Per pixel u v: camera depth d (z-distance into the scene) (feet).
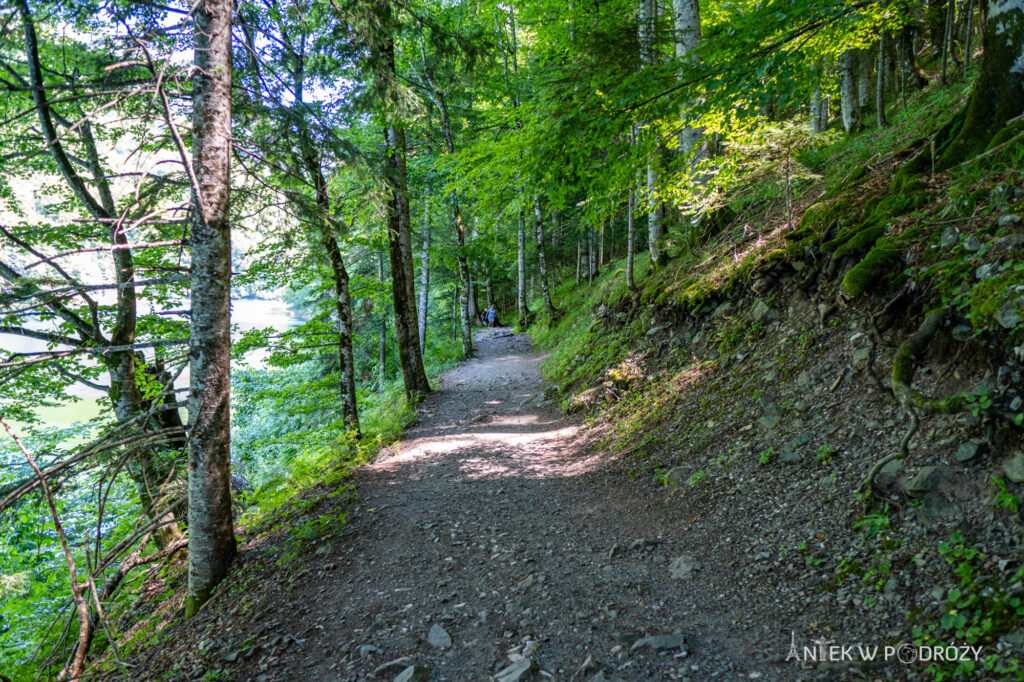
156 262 27.89
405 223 42.06
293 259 28.60
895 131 31.89
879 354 16.80
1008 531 10.55
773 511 15.49
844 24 19.99
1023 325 12.25
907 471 13.39
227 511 18.60
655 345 31.81
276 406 41.19
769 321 23.62
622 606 13.56
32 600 25.80
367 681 12.02
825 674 9.86
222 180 16.83
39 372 27.04
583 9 40.19
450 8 50.19
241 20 20.44
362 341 74.54
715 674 10.56
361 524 20.98
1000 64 18.13
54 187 26.89
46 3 17.76
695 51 17.57
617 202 25.99
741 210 33.58
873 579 11.50
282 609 15.71
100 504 16.20
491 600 14.75
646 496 19.94
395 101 24.80
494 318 94.63
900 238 17.95
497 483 24.59
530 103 35.42
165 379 28.22
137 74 18.49
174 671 13.87
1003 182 16.05
